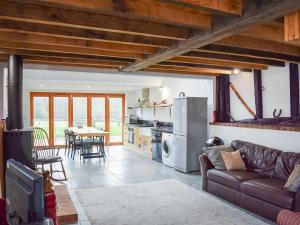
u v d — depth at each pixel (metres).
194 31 2.83
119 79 7.56
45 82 7.96
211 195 4.60
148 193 4.69
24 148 3.75
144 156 8.39
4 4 2.22
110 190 4.86
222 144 5.91
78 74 6.52
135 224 3.45
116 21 2.60
